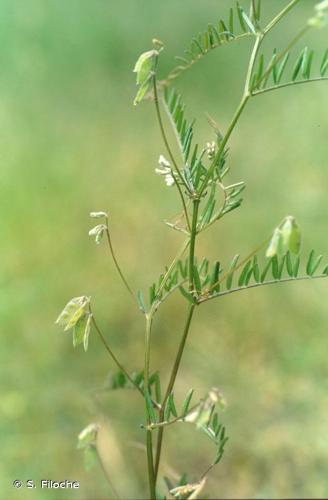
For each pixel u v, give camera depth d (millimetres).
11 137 1010
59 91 1281
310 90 1355
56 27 1437
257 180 1087
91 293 827
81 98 1286
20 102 1175
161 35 1532
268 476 637
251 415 678
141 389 494
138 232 936
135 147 1153
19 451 631
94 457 510
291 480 634
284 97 1362
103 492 618
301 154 1153
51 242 886
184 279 481
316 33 1548
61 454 634
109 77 1385
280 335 796
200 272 482
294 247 430
